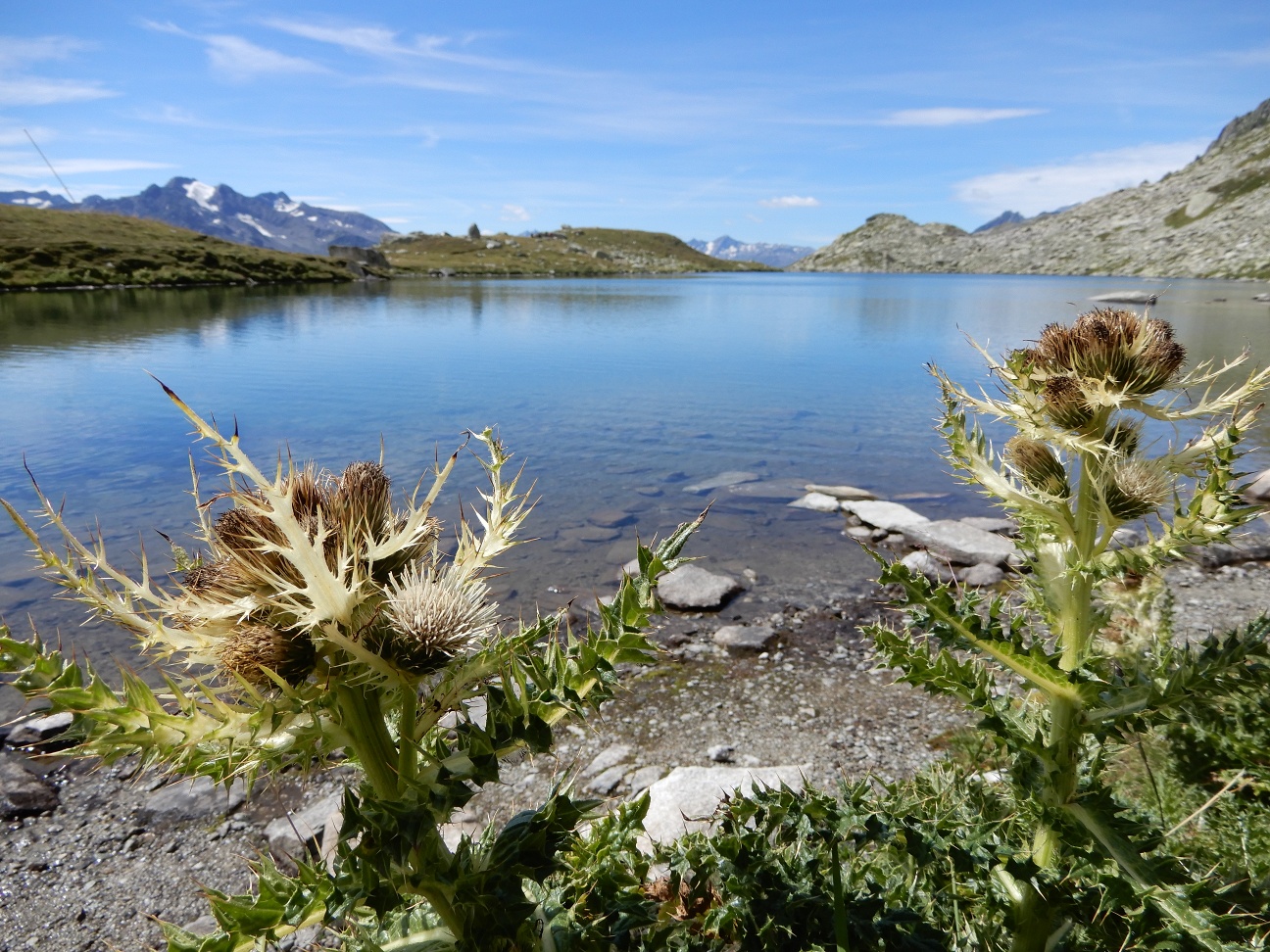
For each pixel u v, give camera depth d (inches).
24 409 671.1
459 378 876.6
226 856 171.6
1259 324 1299.2
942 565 336.5
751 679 249.9
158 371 896.9
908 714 226.2
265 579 56.4
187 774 56.9
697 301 2586.1
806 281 5359.3
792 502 438.6
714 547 370.6
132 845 175.3
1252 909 75.0
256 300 2299.5
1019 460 90.0
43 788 194.1
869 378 880.9
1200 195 6806.1
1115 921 78.8
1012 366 88.0
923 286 4136.3
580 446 567.2
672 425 639.1
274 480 58.1
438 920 69.1
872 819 84.3
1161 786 117.3
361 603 58.6
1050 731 83.1
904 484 476.7
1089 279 5482.3
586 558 350.9
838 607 305.4
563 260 7293.3
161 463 501.0
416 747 60.5
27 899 159.2
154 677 242.4
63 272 2613.2
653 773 193.5
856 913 80.5
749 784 179.6
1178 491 83.7
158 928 151.5
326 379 855.1
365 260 5162.4
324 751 60.6
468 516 389.4
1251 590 297.3
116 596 57.4
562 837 63.4
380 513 63.9
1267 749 95.8
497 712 62.7
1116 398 80.0
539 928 71.1
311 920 59.6
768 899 85.2
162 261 3117.6
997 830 87.8
